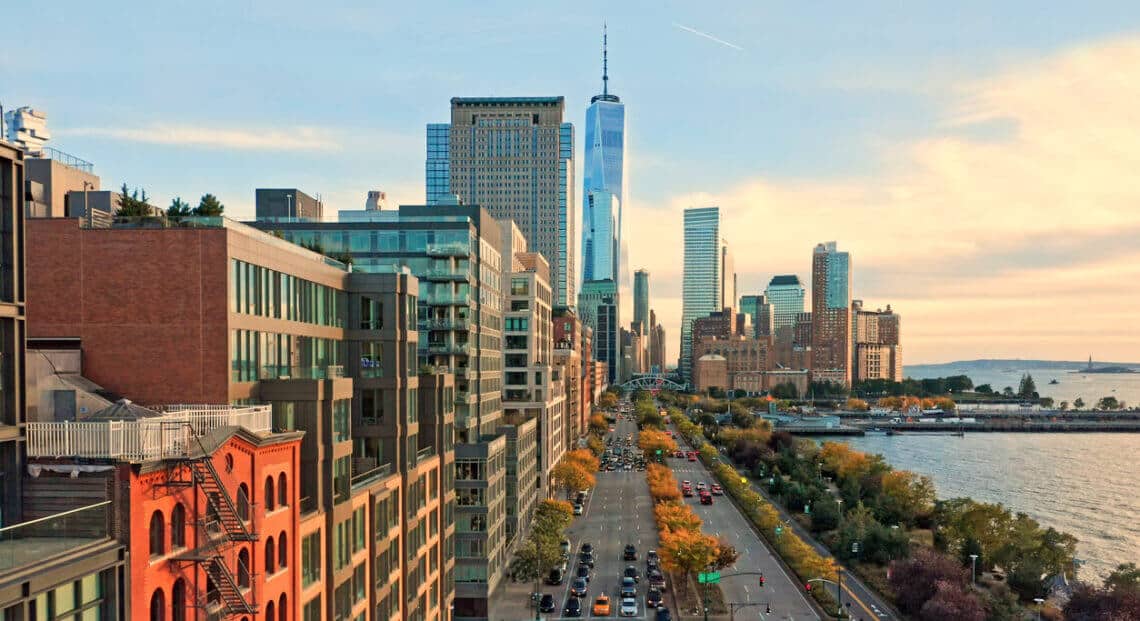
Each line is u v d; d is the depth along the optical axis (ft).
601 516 557.74
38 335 150.71
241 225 174.91
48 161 215.51
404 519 228.84
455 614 331.98
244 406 149.38
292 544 156.46
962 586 346.13
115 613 103.81
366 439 223.92
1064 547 436.76
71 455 111.75
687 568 370.73
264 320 170.09
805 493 571.28
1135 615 309.01
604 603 349.20
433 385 270.67
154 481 112.98
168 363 151.43
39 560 93.81
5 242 113.09
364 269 250.16
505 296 521.65
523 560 361.51
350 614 188.55
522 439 436.35
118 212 219.61
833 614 343.26
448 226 368.07
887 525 495.41
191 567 122.11
